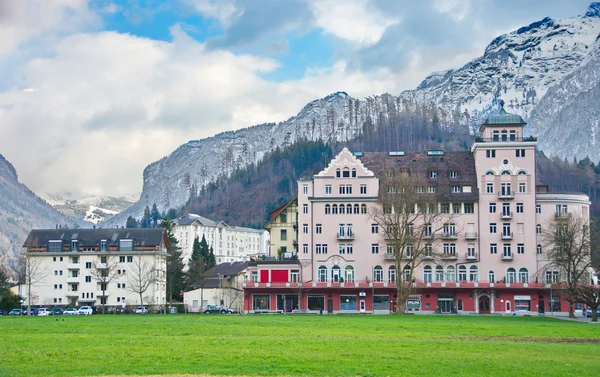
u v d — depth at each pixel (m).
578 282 142.50
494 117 169.75
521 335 75.12
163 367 44.12
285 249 180.25
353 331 74.94
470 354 53.22
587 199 170.88
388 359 49.12
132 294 193.62
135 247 196.38
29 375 41.16
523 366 47.44
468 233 165.75
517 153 167.38
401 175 151.75
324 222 168.75
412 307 163.62
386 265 166.62
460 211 166.88
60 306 195.00
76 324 82.56
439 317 125.00
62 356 48.25
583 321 120.38
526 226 165.50
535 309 161.12
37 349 51.72
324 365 45.81
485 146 167.50
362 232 167.75
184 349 52.28
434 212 163.00
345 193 169.00
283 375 42.16
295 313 154.12
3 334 64.94
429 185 167.50
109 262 195.25
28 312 162.88
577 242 150.50
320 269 167.75
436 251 165.62
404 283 164.25
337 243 167.88
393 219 154.00
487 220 166.25
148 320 96.12
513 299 161.75
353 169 169.25
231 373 42.56
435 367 45.97
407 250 166.38
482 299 162.88
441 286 162.50
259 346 55.09
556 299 161.38
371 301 164.12
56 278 196.50
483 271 165.25
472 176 169.75
